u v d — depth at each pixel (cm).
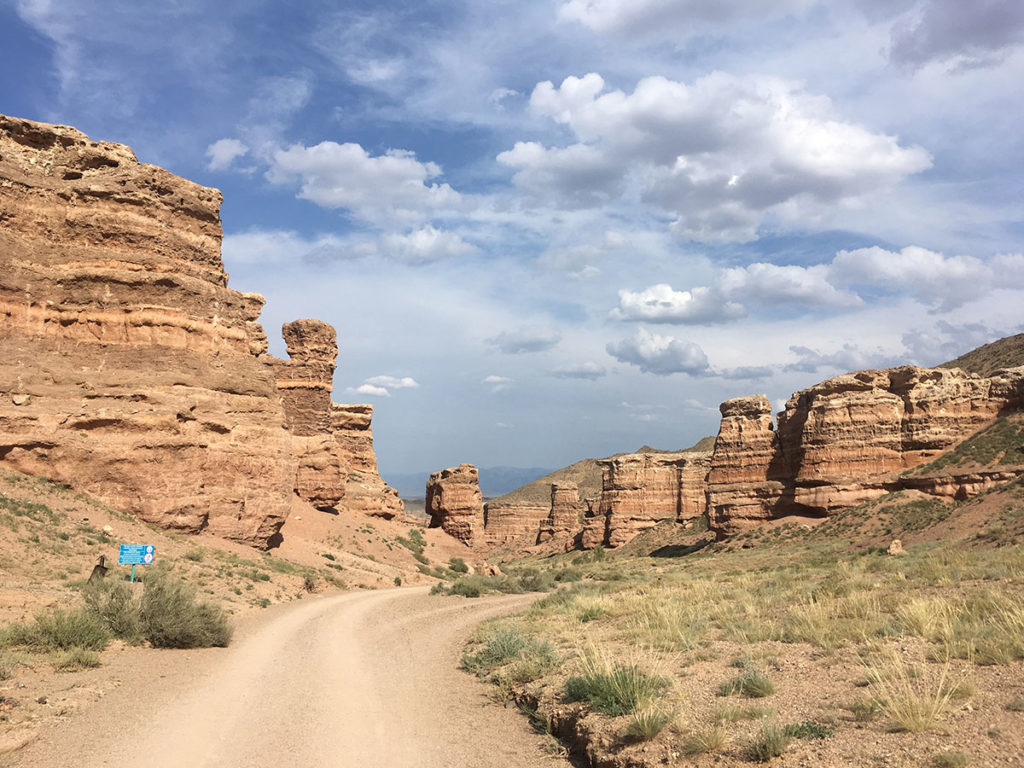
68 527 3291
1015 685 1013
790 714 1056
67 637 1834
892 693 1034
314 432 8144
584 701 1305
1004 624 1356
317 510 7438
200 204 4653
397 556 7369
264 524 4616
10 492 3375
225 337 4625
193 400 4250
